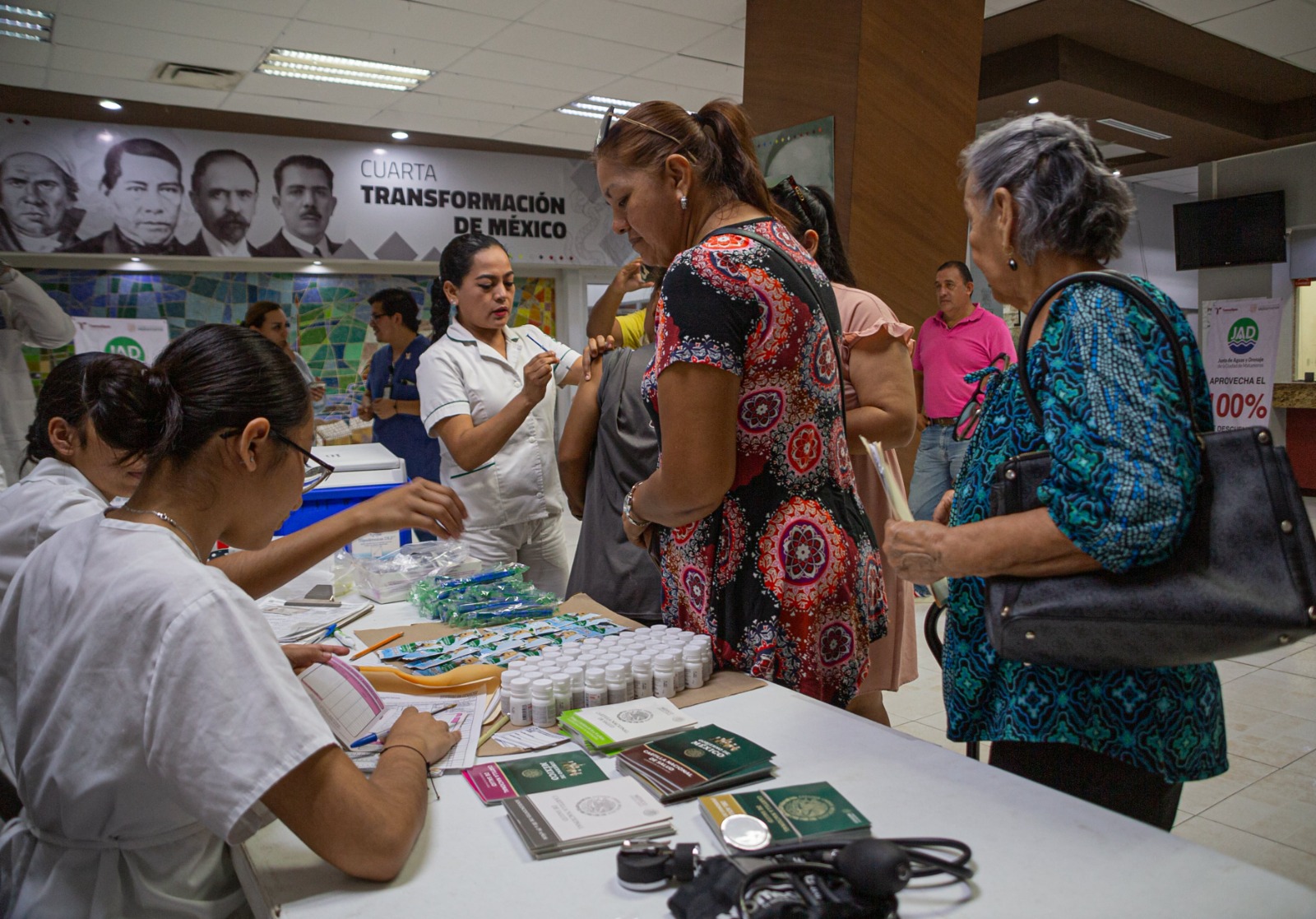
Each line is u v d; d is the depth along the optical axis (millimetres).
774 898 834
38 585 1058
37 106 6887
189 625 923
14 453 4547
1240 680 3711
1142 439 950
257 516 1117
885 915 815
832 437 1449
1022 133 1147
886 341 2037
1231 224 8938
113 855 1019
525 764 1175
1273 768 2875
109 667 954
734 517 1435
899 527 1136
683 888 865
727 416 1318
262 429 1063
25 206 7086
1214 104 7691
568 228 9242
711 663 1475
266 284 8305
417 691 1479
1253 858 2334
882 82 4414
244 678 919
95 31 5512
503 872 947
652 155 1437
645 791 1074
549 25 5598
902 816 1012
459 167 8695
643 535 1596
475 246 2613
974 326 4801
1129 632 973
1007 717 1181
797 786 1054
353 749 1238
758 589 1423
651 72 6543
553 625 1743
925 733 3160
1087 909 830
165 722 905
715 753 1140
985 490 1209
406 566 2158
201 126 7578
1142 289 1023
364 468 2523
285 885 940
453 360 2617
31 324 4625
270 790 903
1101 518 948
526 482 2666
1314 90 7750
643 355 2010
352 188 8250
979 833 972
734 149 1484
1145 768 1102
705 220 1480
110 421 1045
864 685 2047
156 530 1024
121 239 7414
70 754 972
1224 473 979
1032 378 1094
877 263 4516
